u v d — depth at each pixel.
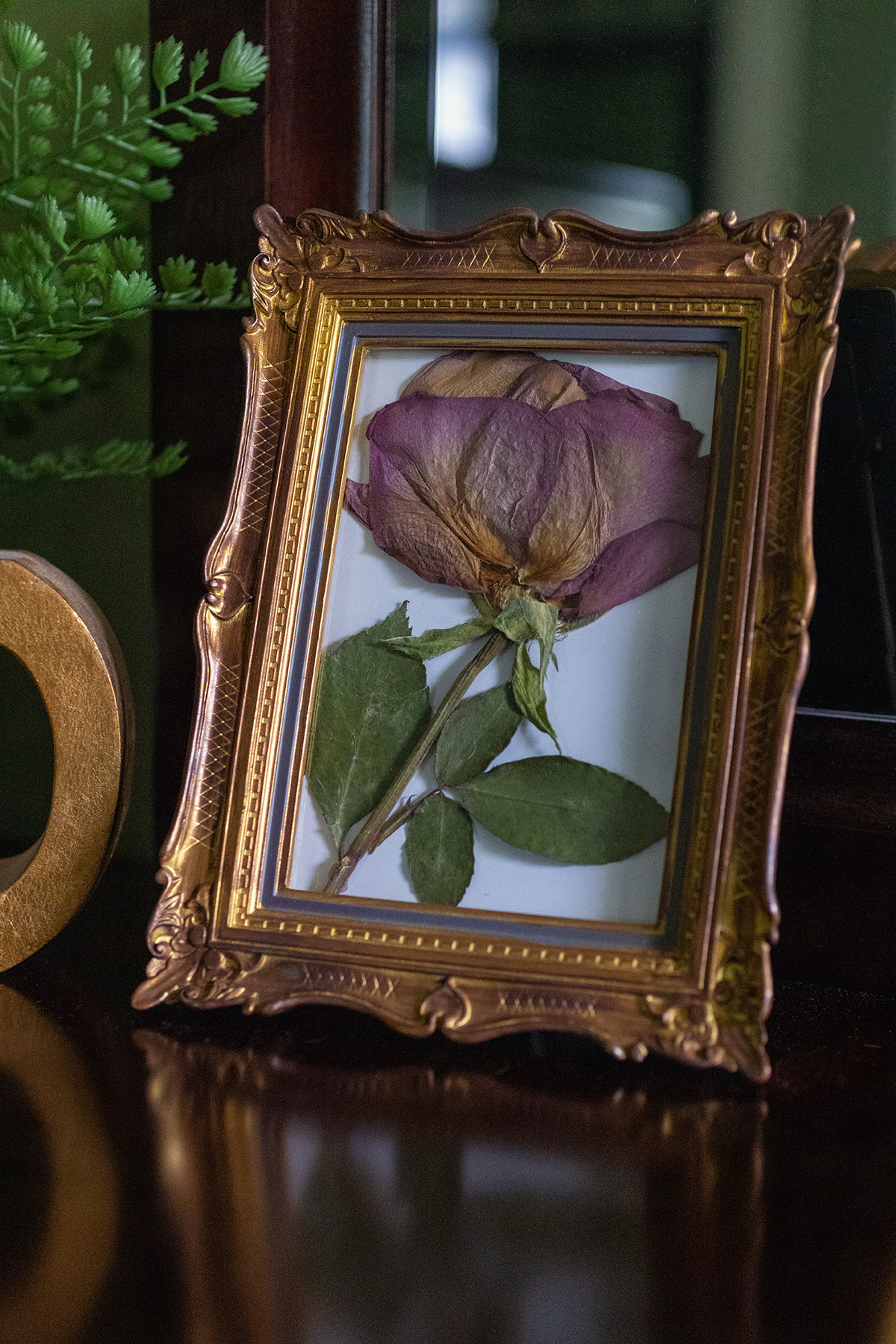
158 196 0.72
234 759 0.65
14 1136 0.59
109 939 0.72
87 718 0.68
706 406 0.65
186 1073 0.63
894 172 0.69
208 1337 0.53
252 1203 0.57
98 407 0.79
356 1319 0.54
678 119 0.71
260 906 0.65
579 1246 0.56
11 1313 0.54
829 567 0.70
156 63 0.69
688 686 0.63
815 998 0.69
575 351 0.66
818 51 0.70
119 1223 0.56
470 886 0.64
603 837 0.64
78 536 0.79
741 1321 0.54
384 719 0.66
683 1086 0.62
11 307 0.69
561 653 0.65
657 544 0.65
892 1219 0.57
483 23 0.73
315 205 0.74
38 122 0.71
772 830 0.62
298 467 0.67
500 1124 0.60
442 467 0.66
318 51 0.73
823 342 0.63
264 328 0.67
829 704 0.70
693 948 0.62
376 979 0.63
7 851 0.79
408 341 0.67
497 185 0.73
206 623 0.66
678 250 0.65
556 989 0.62
